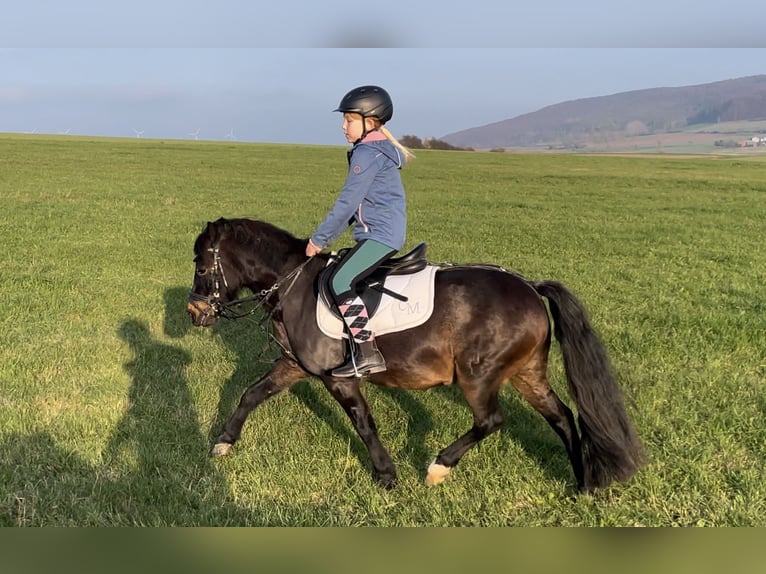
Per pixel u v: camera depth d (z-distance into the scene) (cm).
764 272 1155
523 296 421
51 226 1484
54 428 519
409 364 424
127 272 1073
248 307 806
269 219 1722
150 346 723
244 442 514
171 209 1870
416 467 486
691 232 1656
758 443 507
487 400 424
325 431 530
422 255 445
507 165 4647
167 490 443
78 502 423
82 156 3925
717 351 711
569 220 1869
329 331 429
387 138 429
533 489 454
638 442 421
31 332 756
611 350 723
